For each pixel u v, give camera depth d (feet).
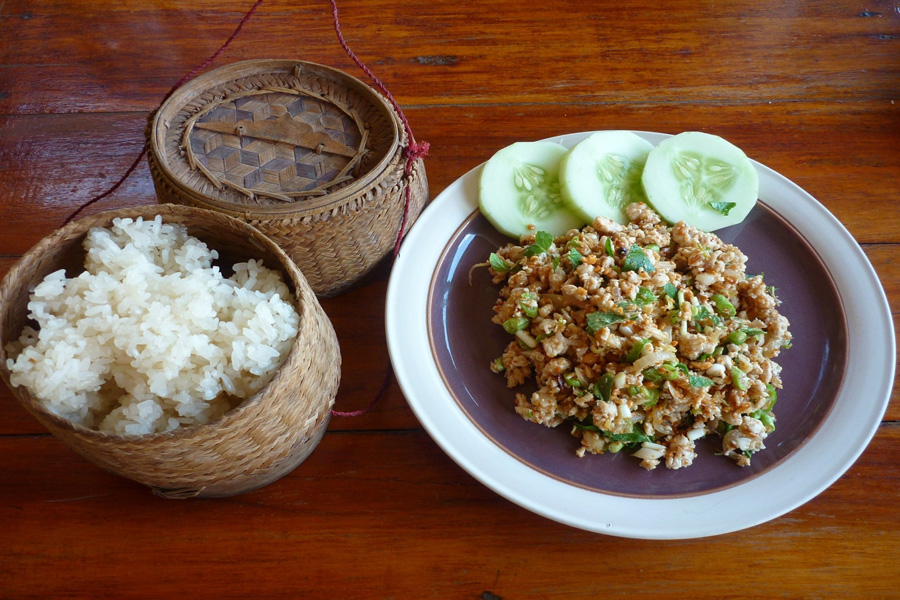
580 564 1.00
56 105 1.43
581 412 1.06
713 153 1.25
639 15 1.60
